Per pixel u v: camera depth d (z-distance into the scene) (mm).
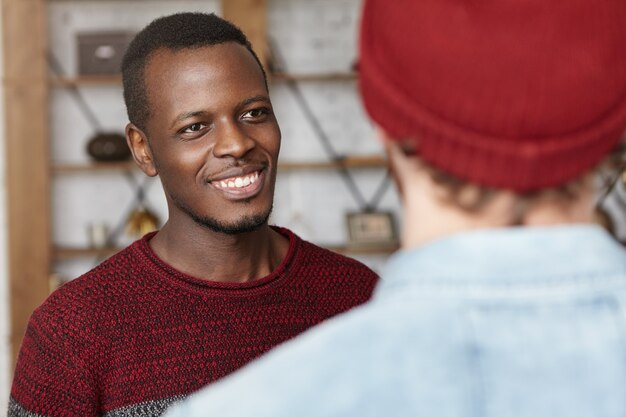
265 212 1317
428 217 572
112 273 1341
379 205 4305
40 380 1285
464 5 519
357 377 518
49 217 3924
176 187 1314
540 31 505
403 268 558
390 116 550
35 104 3898
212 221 1299
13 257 3873
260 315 1339
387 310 541
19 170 3885
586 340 521
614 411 510
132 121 1370
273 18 4297
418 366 515
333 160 4301
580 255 541
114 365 1292
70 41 4227
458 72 513
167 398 1280
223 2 3867
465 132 519
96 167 4043
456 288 535
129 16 4227
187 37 1293
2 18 3881
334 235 4289
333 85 4309
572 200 555
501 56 505
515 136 514
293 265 1396
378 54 558
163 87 1283
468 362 515
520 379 512
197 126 1282
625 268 548
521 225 554
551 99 505
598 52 511
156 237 1403
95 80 4043
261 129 1310
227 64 1282
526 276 534
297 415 515
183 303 1314
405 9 535
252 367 557
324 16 4312
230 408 531
